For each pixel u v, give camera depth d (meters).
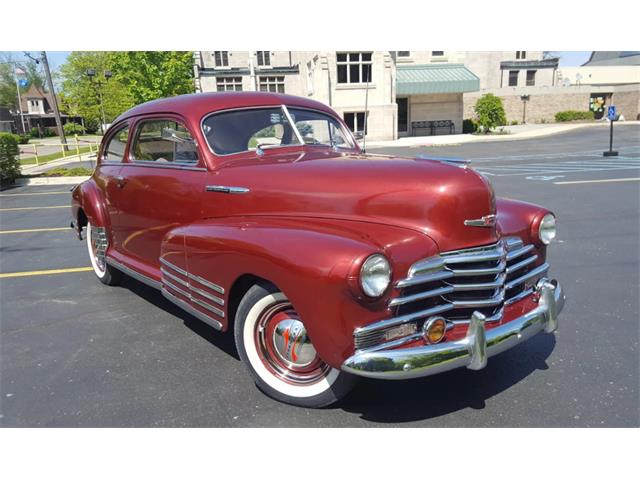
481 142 27.64
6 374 3.32
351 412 2.81
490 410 2.79
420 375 2.40
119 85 40.62
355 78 28.56
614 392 2.93
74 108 62.41
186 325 4.11
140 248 4.25
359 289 2.30
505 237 3.13
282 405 2.88
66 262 6.27
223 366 3.37
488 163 16.75
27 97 81.50
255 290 2.81
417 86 31.77
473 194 2.78
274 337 2.87
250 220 3.08
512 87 40.09
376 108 28.88
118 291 5.04
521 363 3.32
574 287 4.75
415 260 2.57
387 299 2.44
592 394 2.92
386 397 2.95
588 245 6.20
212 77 34.75
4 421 2.77
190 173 3.58
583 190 10.16
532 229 3.27
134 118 4.29
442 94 33.62
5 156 15.77
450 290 2.63
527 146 23.81
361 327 2.39
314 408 2.83
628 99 41.94
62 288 5.18
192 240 3.15
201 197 3.45
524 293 3.12
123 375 3.27
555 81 41.66
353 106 28.64
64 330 4.05
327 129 4.14
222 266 2.91
